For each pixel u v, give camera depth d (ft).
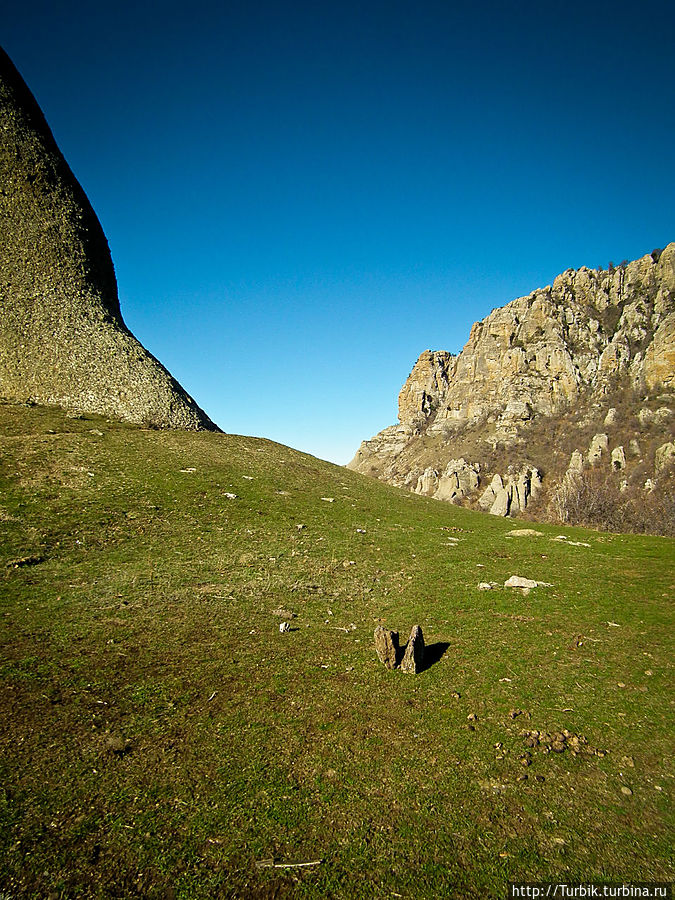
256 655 42.65
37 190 153.89
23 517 70.44
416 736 32.68
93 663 39.09
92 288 155.63
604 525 280.51
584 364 585.63
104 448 104.99
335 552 74.95
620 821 26.07
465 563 75.31
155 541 70.23
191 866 22.17
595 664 43.68
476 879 22.33
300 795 26.73
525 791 28.02
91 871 21.57
